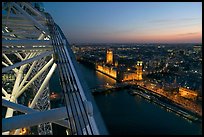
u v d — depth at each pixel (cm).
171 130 5291
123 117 6119
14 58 5019
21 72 1850
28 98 5534
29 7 1902
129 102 7862
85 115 496
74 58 909
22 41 1145
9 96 1861
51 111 612
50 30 1538
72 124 528
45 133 2191
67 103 590
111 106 7338
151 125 5566
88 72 14638
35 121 596
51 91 7400
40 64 2259
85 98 552
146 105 7412
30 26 1844
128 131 5247
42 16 1914
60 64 833
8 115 1377
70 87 648
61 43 1116
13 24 1705
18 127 585
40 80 2267
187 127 5497
